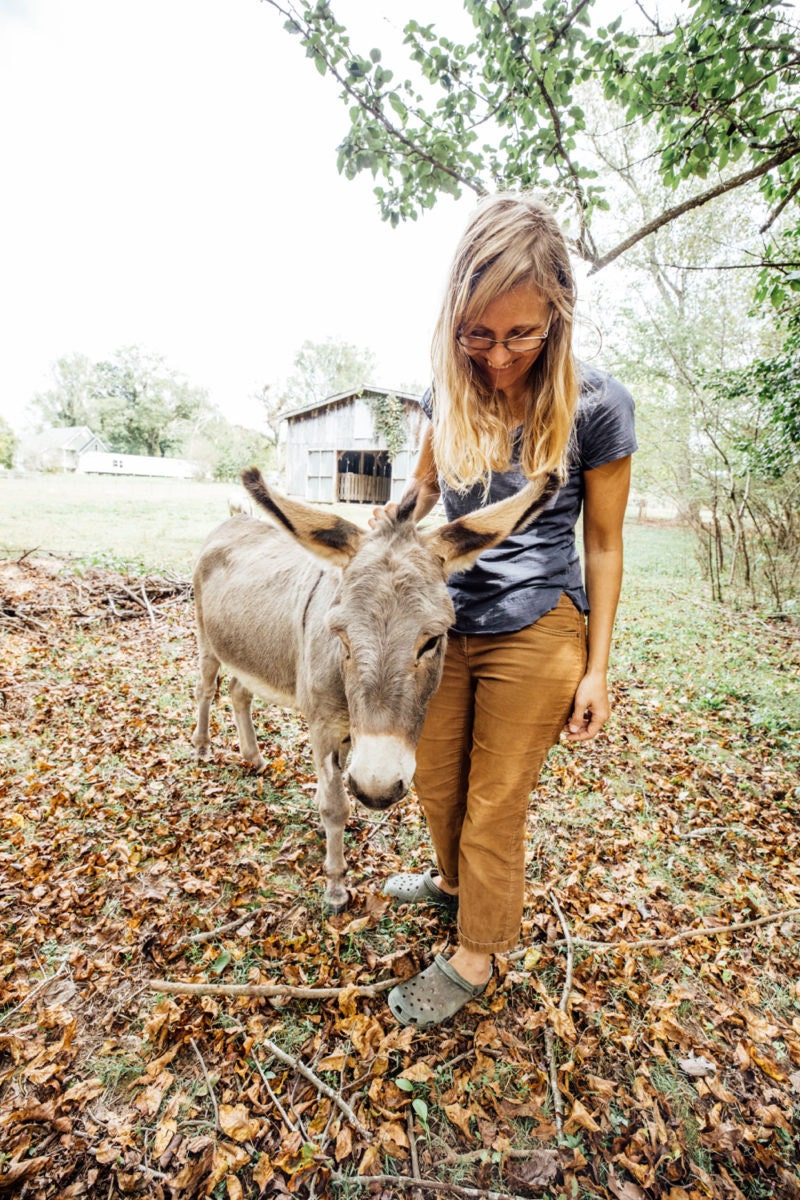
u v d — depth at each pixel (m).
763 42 2.71
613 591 1.67
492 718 1.65
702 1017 2.04
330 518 1.78
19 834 2.88
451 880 2.23
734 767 3.97
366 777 1.44
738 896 2.67
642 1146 1.59
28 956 2.19
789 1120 1.69
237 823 3.08
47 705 4.35
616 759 3.99
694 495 10.88
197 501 20.39
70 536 11.46
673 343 10.30
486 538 1.59
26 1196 1.45
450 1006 1.88
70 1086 1.72
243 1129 1.59
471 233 1.33
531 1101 1.71
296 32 3.09
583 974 2.17
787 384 6.33
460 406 1.51
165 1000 1.99
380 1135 1.60
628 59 3.12
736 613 8.54
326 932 2.36
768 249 4.14
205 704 3.68
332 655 2.11
